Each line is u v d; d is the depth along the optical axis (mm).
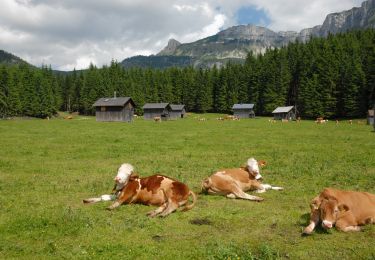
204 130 52156
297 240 8578
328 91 111812
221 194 12688
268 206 11469
